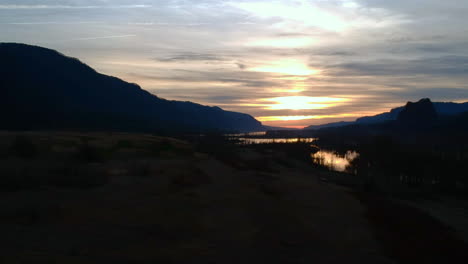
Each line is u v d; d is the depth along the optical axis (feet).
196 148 175.42
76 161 76.64
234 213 39.45
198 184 58.13
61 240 25.36
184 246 26.50
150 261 22.74
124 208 36.45
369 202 61.93
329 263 26.09
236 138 510.99
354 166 208.03
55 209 32.91
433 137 325.62
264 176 88.94
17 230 26.73
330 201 57.67
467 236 48.85
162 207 38.42
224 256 25.13
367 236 35.53
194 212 37.81
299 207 48.98
